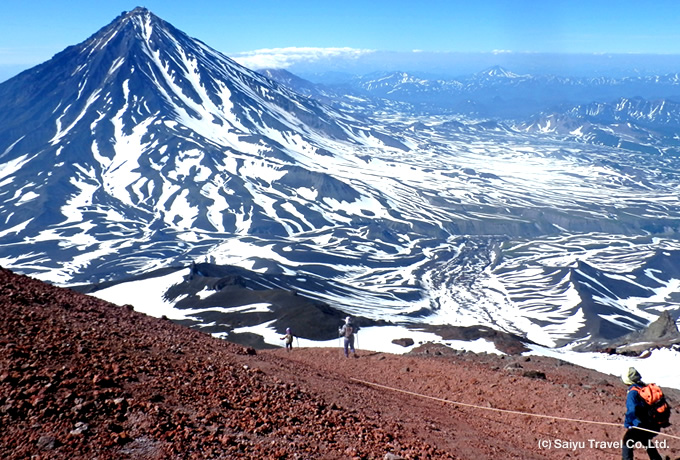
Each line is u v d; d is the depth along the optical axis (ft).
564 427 53.98
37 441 27.86
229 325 276.62
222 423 34.27
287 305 312.50
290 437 34.55
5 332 41.29
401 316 592.19
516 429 53.21
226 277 397.19
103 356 40.78
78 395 32.48
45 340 41.37
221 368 47.37
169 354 47.57
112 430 29.99
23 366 34.88
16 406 30.12
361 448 35.27
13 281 61.36
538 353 154.20
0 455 26.61
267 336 241.35
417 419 48.73
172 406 34.86
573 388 68.28
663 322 184.96
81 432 29.09
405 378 73.20
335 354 94.68
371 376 74.43
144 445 29.30
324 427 37.93
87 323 51.08
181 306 354.95
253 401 39.70
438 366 79.66
